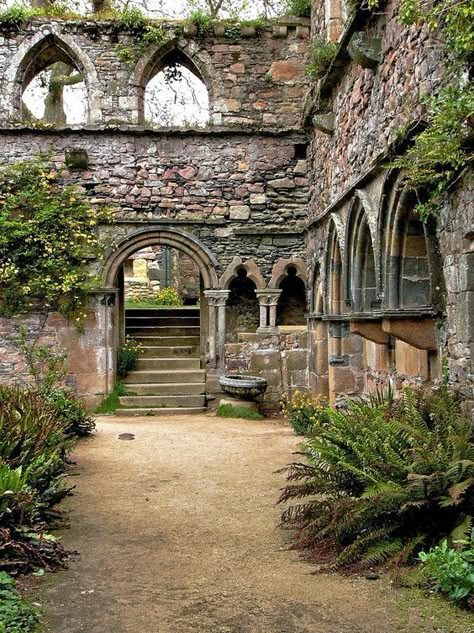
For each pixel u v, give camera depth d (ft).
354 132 28.78
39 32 41.86
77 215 41.68
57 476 20.92
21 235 40.22
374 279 28.32
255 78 43.21
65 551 15.38
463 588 12.16
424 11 17.34
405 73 21.11
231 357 42.88
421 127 18.66
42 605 12.63
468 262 16.74
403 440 15.99
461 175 16.42
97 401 41.65
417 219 21.24
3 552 14.28
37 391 31.55
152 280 67.00
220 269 42.93
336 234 33.04
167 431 34.37
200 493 21.52
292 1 43.57
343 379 33.40
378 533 14.49
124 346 46.32
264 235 43.01
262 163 43.21
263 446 29.86
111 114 42.37
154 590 13.47
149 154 42.68
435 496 14.29
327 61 31.99
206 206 42.93
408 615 11.96
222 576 14.26
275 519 18.49
